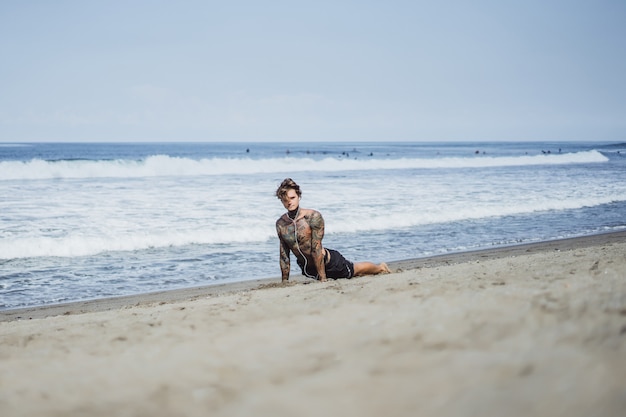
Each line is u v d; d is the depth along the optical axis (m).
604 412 1.33
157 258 10.91
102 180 24.41
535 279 3.63
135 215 14.93
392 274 5.96
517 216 16.56
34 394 2.11
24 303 7.76
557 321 2.16
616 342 1.78
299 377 1.95
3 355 3.04
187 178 26.36
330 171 33.25
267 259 10.83
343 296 3.87
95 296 8.09
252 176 27.98
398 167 38.22
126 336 3.21
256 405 1.74
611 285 2.87
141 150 103.19
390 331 2.40
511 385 1.58
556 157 48.47
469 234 13.50
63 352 2.94
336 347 2.28
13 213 14.92
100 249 11.58
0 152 78.94
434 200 18.70
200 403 1.83
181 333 3.07
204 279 9.18
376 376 1.84
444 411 1.50
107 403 1.94
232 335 2.79
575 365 1.64
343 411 1.60
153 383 2.11
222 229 13.11
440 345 2.09
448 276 4.77
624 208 18.33
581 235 13.28
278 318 3.17
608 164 44.88
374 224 14.57
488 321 2.31
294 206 6.09
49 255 11.16
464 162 42.25
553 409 1.39
